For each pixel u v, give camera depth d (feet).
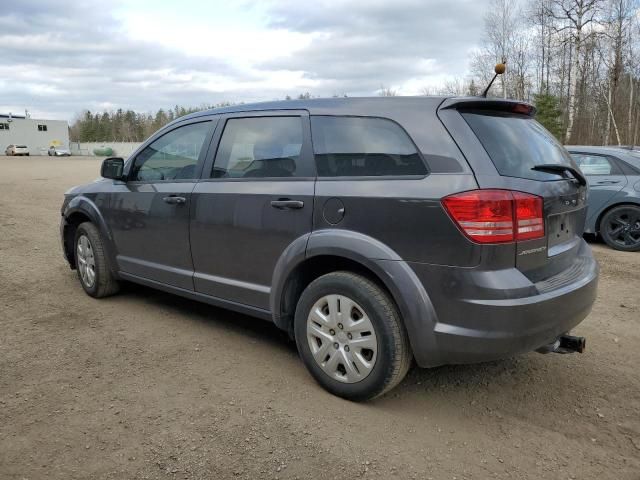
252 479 8.30
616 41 103.19
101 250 16.56
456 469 8.68
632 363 12.89
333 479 8.34
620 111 117.80
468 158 9.34
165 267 14.38
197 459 8.75
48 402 10.46
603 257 24.52
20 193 50.55
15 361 12.31
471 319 9.06
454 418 10.25
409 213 9.52
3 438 9.21
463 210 9.00
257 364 12.37
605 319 15.98
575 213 11.21
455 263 9.12
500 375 12.10
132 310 16.08
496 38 123.65
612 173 26.58
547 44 114.73
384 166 10.16
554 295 9.43
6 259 22.30
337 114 11.10
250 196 11.98
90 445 9.07
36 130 265.95
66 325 14.71
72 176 77.56
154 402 10.52
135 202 15.01
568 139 98.27
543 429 9.96
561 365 12.69
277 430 9.59
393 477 8.41
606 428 10.04
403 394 11.14
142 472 8.41
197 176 13.50
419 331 9.50
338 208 10.42
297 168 11.43
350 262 10.70
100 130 407.64
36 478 8.21
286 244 11.32
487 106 10.36
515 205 9.07
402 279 9.55
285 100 12.31
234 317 15.60
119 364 12.26
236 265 12.50
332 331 10.65
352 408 10.43
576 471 8.71
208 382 11.43
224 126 13.24
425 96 10.43
